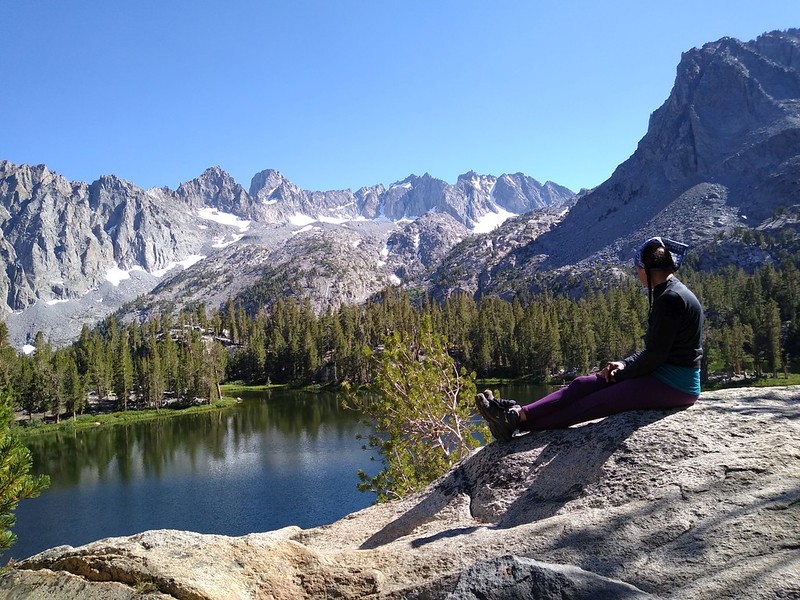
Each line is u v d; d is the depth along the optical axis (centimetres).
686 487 350
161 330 18562
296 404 9169
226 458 5112
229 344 17412
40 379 8362
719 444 385
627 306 11656
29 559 387
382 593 339
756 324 9181
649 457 392
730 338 8231
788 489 318
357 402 1573
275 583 353
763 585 252
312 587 354
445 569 345
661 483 364
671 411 438
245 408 9038
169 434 6781
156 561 350
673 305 411
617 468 394
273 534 539
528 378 10525
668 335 415
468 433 1480
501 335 11994
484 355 11088
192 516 3509
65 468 5038
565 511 379
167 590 329
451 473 517
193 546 370
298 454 5112
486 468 476
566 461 427
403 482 1420
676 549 300
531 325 11062
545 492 414
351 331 13100
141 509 3700
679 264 418
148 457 5378
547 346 10394
